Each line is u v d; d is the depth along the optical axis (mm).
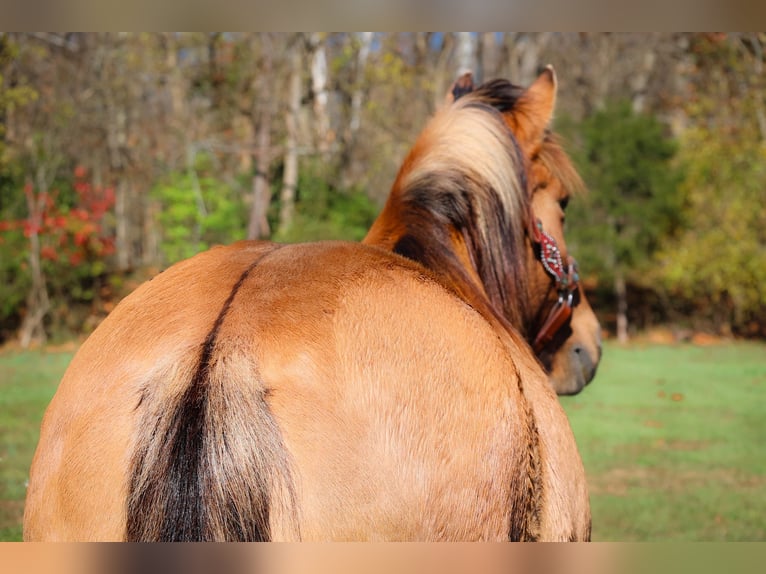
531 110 2504
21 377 10547
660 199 16422
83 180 16719
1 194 14414
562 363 2693
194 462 1278
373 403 1395
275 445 1310
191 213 14500
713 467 7059
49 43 15062
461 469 1412
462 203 2074
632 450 7688
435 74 18422
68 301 14781
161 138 18047
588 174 16656
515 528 1471
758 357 14922
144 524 1285
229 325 1439
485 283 2148
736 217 16359
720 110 17812
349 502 1328
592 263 16781
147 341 1492
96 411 1453
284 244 1888
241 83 16250
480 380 1495
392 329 1481
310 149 16078
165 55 16672
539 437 1632
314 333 1438
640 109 21281
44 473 1530
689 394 10914
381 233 2066
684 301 18297
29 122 15297
